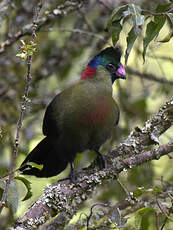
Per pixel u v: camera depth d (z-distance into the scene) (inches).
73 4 454.6
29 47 226.2
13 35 455.5
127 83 506.3
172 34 275.9
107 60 358.9
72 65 535.5
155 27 274.4
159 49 550.6
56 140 348.2
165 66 545.3
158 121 301.3
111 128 351.6
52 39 539.2
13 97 493.0
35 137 484.1
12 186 239.5
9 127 449.1
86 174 305.3
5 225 304.5
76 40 536.4
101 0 507.5
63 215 323.0
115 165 295.3
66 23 538.3
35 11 366.6
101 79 352.5
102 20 526.6
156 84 517.3
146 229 303.6
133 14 265.1
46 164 358.6
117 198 395.9
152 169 421.7
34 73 524.1
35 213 274.4
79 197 292.0
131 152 300.5
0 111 482.9
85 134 340.8
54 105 349.4
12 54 500.1
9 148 382.6
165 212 267.4
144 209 259.8
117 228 269.1
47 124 351.9
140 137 301.9
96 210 378.0
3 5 473.7
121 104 490.6
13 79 503.2
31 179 387.5
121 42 516.7
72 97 342.3
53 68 532.4
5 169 310.0
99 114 339.0
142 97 499.5
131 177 404.2
